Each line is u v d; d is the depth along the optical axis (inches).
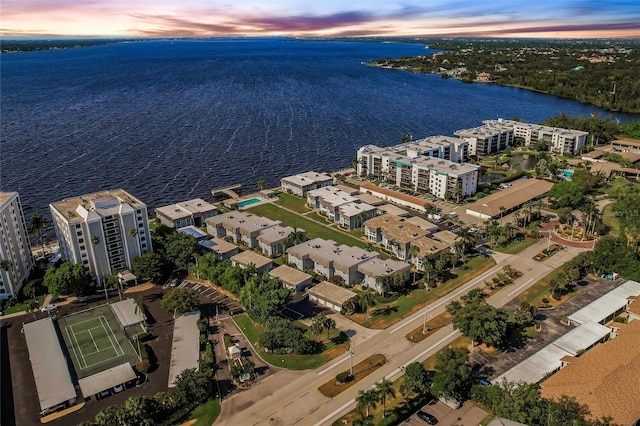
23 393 5310.0
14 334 6402.6
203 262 7711.6
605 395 4687.5
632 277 7219.5
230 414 4943.4
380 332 6245.1
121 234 7623.0
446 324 6363.2
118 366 5561.0
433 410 4916.3
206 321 6446.9
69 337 6259.8
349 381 5359.3
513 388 4965.6
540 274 7564.0
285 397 5157.5
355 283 7549.2
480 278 7509.8
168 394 4992.6
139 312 6658.5
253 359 5792.3
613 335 5994.1
